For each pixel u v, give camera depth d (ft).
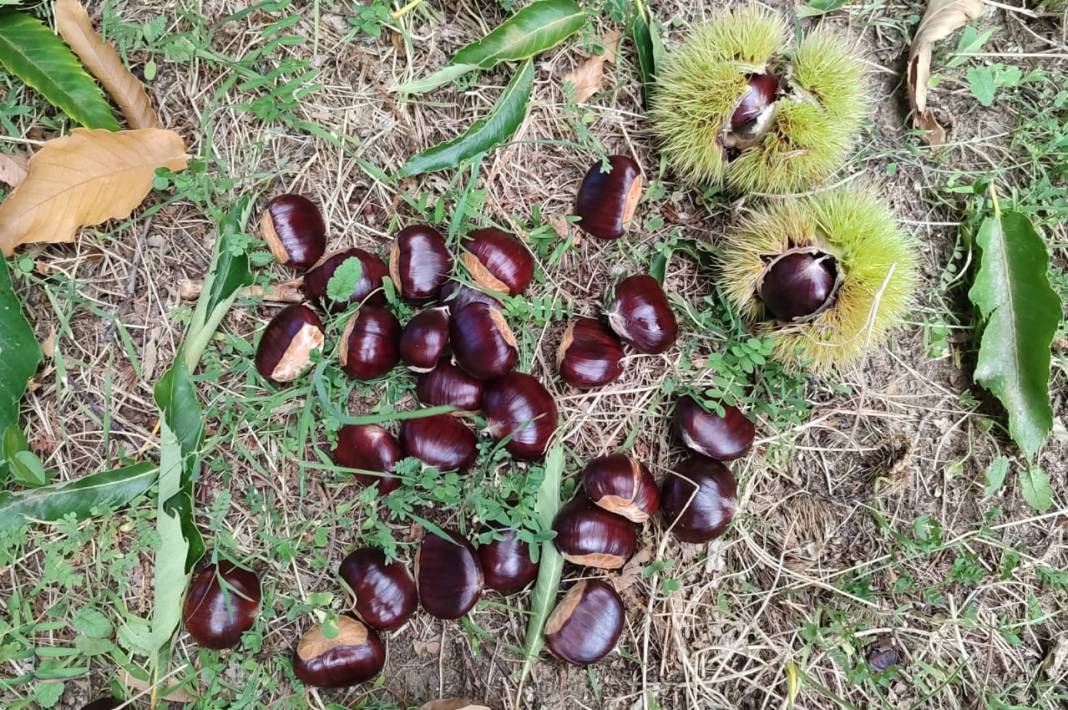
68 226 2.10
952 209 2.33
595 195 2.21
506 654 2.20
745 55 2.12
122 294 2.17
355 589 2.13
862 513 2.30
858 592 2.26
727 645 2.24
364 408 2.19
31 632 2.09
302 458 2.14
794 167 2.15
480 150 2.19
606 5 2.24
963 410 2.32
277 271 2.19
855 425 2.31
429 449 2.14
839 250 2.11
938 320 2.32
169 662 2.12
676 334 2.22
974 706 2.27
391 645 2.19
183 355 2.11
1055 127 2.31
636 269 2.27
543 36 2.19
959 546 2.30
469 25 2.25
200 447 2.13
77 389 2.16
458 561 2.13
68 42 2.11
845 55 2.17
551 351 2.25
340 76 2.21
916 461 2.31
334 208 2.21
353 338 2.12
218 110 2.18
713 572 2.25
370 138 2.22
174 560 2.07
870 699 2.26
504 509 2.16
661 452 2.26
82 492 2.08
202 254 2.19
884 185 2.33
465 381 2.15
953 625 2.28
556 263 2.25
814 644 2.26
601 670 2.22
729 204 2.28
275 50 2.20
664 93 2.18
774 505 2.28
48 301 2.16
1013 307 2.26
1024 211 2.31
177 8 2.17
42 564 2.13
